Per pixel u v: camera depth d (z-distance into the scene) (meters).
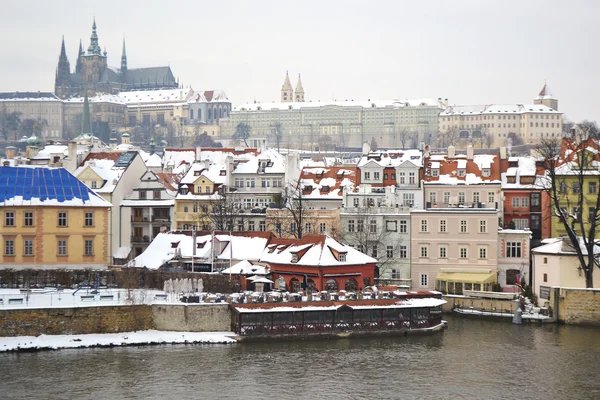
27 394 120.81
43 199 179.00
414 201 199.00
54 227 178.75
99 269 177.88
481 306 171.00
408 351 143.00
